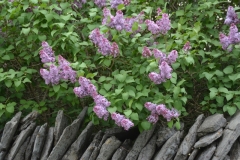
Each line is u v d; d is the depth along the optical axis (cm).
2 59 276
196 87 280
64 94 270
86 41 274
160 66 234
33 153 255
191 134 238
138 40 260
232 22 269
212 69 265
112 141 249
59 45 268
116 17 250
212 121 237
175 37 259
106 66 261
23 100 280
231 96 244
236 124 231
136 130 258
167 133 245
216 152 231
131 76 250
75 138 259
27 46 276
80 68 252
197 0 294
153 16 291
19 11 270
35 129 262
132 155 245
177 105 241
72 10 283
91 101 285
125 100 243
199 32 276
